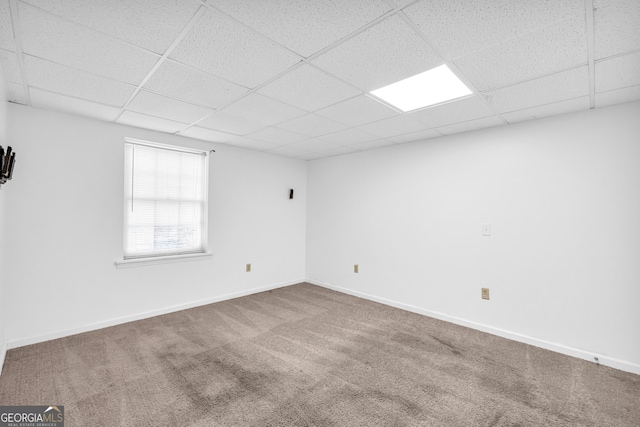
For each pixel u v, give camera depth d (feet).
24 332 8.64
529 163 9.40
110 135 10.20
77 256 9.59
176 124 10.32
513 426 5.64
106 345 8.77
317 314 11.76
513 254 9.70
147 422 5.61
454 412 6.01
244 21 4.75
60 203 9.26
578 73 6.29
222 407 6.07
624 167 7.87
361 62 6.02
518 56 5.67
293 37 5.19
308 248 16.89
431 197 11.75
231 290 13.76
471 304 10.61
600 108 8.21
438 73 6.44
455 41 5.22
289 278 16.26
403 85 7.09
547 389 6.82
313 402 6.27
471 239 10.64
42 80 6.95
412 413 5.97
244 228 14.21
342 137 11.80
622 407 6.20
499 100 7.84
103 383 6.84
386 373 7.45
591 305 8.30
